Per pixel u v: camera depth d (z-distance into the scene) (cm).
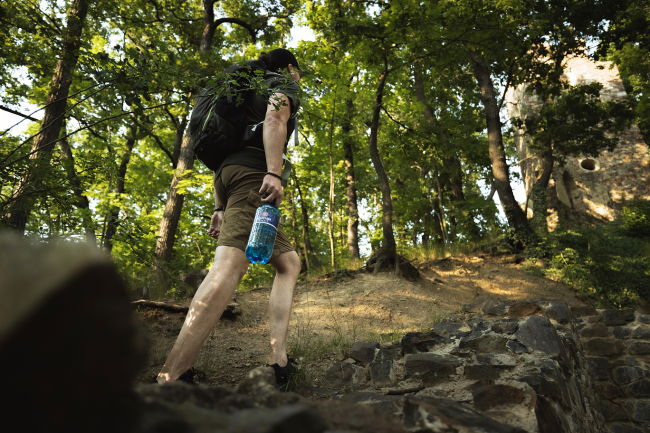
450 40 957
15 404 34
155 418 48
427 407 114
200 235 1562
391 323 657
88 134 1212
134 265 453
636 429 500
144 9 1278
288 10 1436
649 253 1180
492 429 103
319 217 2194
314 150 1264
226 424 52
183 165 1120
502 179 1252
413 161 1293
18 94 769
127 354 39
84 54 286
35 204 343
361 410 75
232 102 205
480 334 261
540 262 1090
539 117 1535
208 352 400
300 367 271
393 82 1097
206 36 1240
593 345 552
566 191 1964
